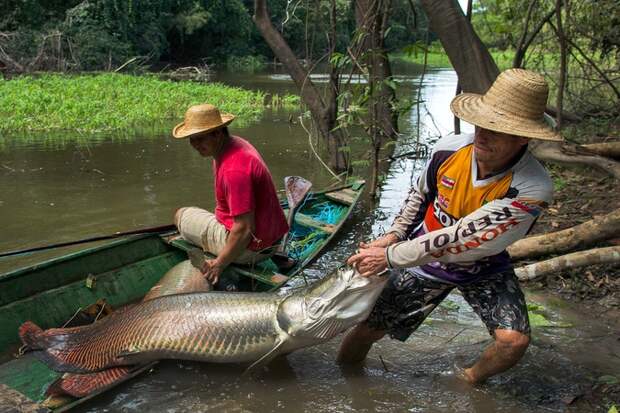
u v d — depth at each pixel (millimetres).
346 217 6102
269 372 3660
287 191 6004
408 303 3375
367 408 3322
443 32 6242
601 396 3439
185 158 9336
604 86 14047
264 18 8914
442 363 3783
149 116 13008
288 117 14062
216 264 4289
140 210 6723
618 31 10508
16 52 23578
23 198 7078
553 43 11930
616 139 9617
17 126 11445
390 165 9484
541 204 2855
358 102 7223
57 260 4191
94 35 26156
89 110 13047
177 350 3514
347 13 9977
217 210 4625
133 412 3254
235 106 14922
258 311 3479
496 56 19297
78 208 6750
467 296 3336
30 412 2945
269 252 4664
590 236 5098
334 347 3977
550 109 10570
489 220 2879
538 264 4938
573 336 4113
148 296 4324
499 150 2812
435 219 3232
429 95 18500
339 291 3234
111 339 3633
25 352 3793
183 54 34500
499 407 3336
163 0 31391
